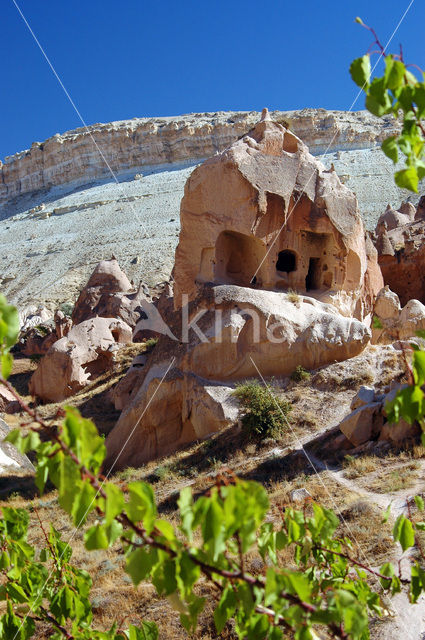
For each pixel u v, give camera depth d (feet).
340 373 88.53
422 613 37.63
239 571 15.40
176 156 629.92
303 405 83.92
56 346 136.36
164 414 90.63
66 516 69.56
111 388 123.75
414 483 56.80
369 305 115.14
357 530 49.34
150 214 465.06
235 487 13.64
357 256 107.76
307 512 55.31
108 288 191.83
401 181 15.29
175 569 14.82
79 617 20.83
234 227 102.89
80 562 57.88
